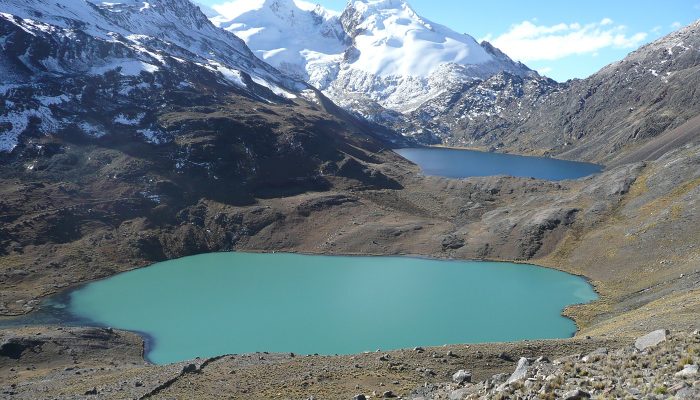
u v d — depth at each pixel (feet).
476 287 382.22
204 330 308.40
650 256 374.22
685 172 451.12
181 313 340.39
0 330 294.25
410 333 293.23
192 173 614.34
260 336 296.10
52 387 182.50
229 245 530.68
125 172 587.27
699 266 317.63
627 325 215.72
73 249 471.62
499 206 575.79
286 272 440.04
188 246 518.37
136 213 542.16
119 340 293.43
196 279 424.05
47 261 446.19
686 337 89.51
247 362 181.57
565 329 297.12
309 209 581.53
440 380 142.31
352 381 142.51
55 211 506.89
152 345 289.33
